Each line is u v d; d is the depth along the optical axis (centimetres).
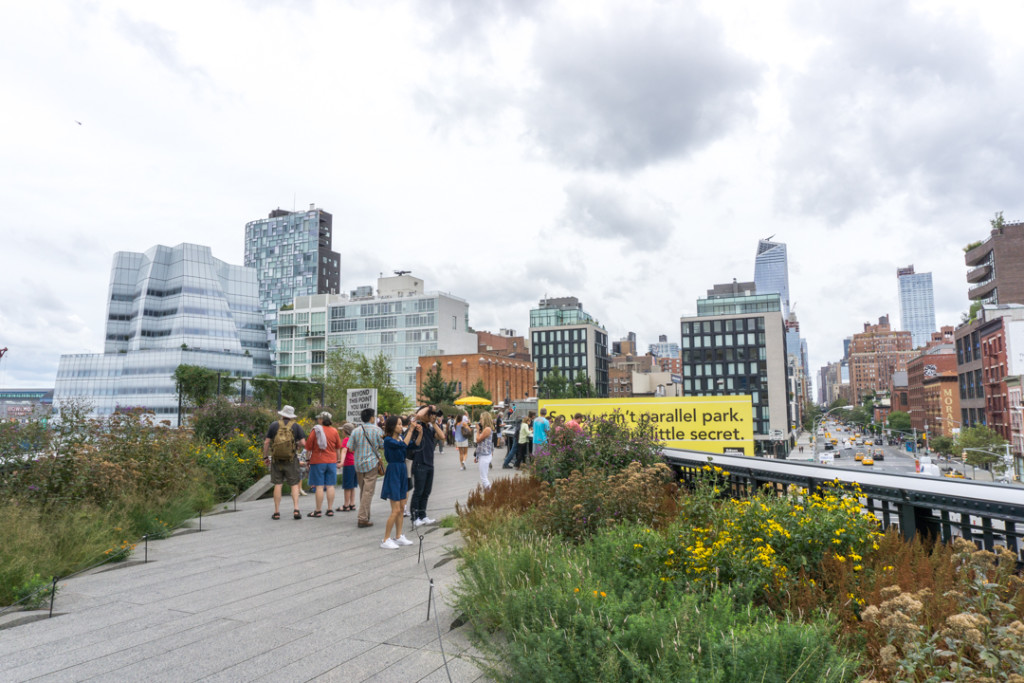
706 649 340
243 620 530
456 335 13712
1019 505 452
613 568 516
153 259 12962
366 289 15012
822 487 652
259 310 14288
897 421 17062
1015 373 8319
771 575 457
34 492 873
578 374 15000
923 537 545
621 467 1108
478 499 1014
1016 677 288
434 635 476
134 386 12231
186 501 1102
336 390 4922
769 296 13250
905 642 339
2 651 461
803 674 318
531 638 371
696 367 13375
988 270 11112
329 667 420
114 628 514
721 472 870
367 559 761
